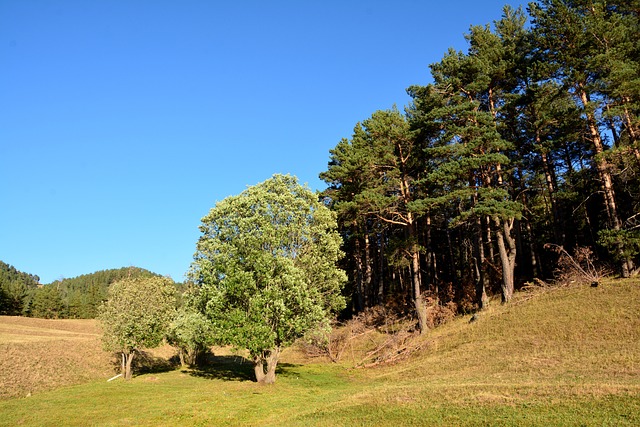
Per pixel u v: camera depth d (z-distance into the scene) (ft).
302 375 105.60
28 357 110.93
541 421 42.65
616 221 91.71
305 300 87.81
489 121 102.53
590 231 122.31
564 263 108.27
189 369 128.47
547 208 142.82
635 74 85.56
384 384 80.23
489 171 111.75
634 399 43.93
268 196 94.53
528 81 114.83
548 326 83.66
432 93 111.75
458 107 102.01
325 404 65.72
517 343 81.92
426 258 157.79
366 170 117.39
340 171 124.77
